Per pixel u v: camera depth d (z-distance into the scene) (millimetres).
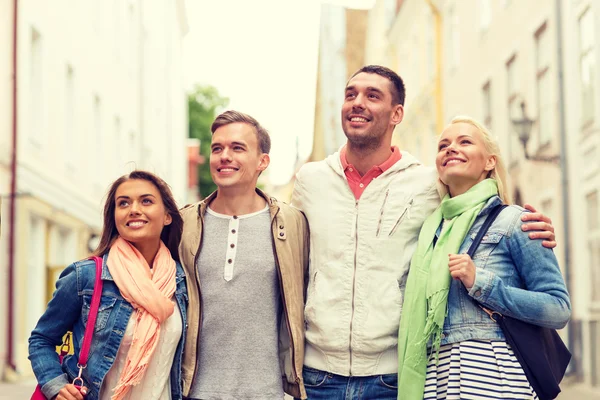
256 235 4777
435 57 20359
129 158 26219
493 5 16234
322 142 21469
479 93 17188
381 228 4777
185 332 4531
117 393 4258
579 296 12391
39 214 16859
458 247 4430
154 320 4355
